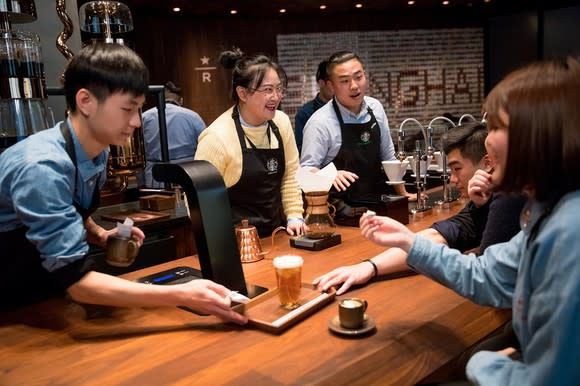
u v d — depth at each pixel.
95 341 1.38
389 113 7.92
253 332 1.40
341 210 2.57
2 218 1.55
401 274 1.82
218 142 2.43
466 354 1.39
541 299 0.99
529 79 1.00
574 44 7.73
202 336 1.39
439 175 3.65
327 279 1.70
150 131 4.55
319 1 6.69
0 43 2.43
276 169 2.56
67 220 1.42
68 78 1.46
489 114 1.08
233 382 1.14
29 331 1.46
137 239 1.62
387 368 1.22
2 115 2.57
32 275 1.63
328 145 3.08
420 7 7.56
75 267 1.43
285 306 1.52
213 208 1.64
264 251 2.16
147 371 1.21
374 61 7.77
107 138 1.50
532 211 1.08
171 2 6.18
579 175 0.97
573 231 0.96
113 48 1.44
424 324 1.42
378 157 3.19
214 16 7.07
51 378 1.20
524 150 0.98
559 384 0.96
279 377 1.16
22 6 3.03
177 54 6.92
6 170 1.44
